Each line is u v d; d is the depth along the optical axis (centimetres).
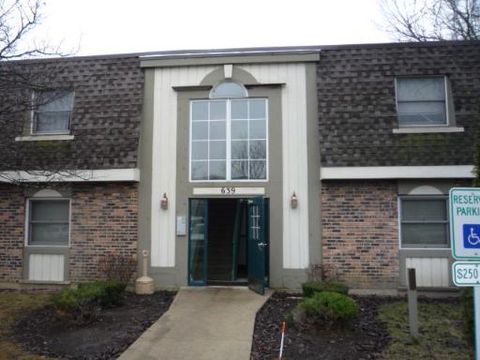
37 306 1108
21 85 1020
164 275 1271
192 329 897
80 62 1386
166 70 1337
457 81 1253
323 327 872
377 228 1212
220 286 1271
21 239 1327
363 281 1202
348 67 1293
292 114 1283
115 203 1294
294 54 1295
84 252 1291
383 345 801
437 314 1005
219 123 1312
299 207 1250
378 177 1177
